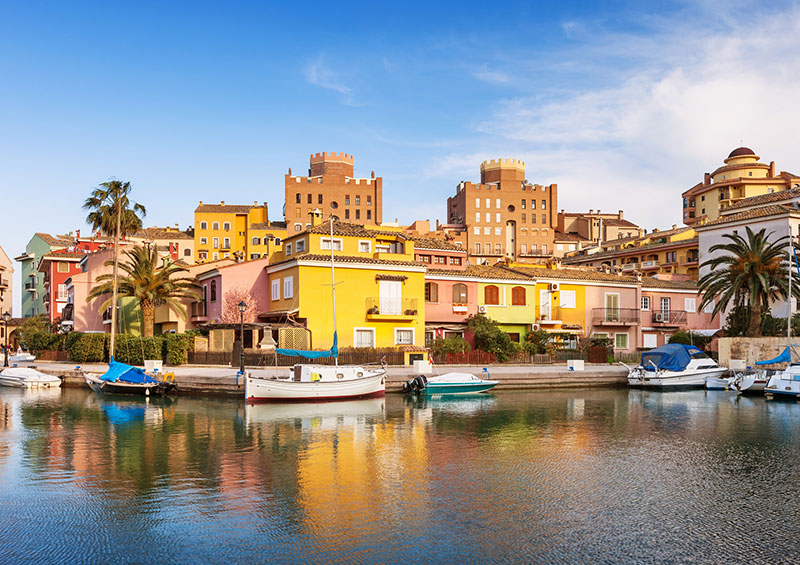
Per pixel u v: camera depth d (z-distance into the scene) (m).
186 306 61.88
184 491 18.00
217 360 49.09
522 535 14.63
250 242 126.19
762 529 15.14
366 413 33.56
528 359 57.25
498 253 154.12
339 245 53.56
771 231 65.81
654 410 35.78
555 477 19.78
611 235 156.88
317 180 145.12
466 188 154.88
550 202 157.88
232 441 25.33
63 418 31.58
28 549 13.78
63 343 66.38
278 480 19.22
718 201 124.00
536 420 31.48
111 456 22.52
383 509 16.42
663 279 80.50
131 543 14.12
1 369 54.03
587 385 48.28
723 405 38.50
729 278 52.22
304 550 13.70
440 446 24.50
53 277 93.69
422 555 13.45
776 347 50.34
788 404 39.19
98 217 55.06
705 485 18.97
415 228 150.62
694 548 13.93
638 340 69.88
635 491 18.28
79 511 16.22
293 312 49.75
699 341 65.81
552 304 66.00
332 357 45.78
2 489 18.23
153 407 35.69
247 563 13.07
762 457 22.88
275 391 36.81
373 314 51.84
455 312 59.81
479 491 18.14
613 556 13.48
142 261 55.47
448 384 41.50
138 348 52.69
